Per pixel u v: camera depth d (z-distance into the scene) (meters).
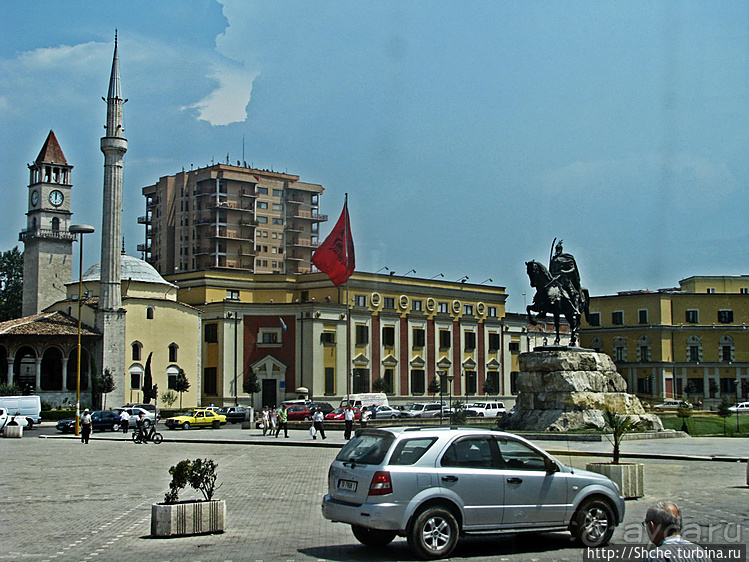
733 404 92.25
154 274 93.81
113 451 43.66
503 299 112.88
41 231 115.44
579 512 16.05
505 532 15.50
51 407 80.38
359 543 16.98
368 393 95.31
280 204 158.00
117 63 88.00
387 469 14.99
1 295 142.25
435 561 15.05
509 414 47.62
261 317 93.75
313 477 29.75
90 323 87.12
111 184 86.62
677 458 34.16
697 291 107.75
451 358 105.50
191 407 90.56
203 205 149.88
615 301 107.75
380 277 98.81
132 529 18.88
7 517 20.81
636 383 104.56
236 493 25.20
